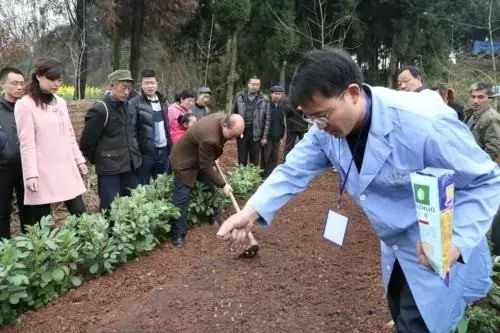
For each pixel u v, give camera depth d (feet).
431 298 6.40
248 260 15.30
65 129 15.30
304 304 12.19
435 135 5.84
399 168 6.08
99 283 13.89
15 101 15.62
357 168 6.53
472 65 47.16
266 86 64.18
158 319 11.39
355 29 61.05
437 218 5.33
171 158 17.28
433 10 67.00
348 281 13.62
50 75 14.23
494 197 6.05
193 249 16.85
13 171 15.25
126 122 16.92
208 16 59.88
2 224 15.26
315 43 60.85
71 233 13.43
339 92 5.65
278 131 30.25
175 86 55.36
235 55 58.34
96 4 43.06
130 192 18.13
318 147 7.19
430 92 6.58
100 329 11.15
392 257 7.06
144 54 57.62
